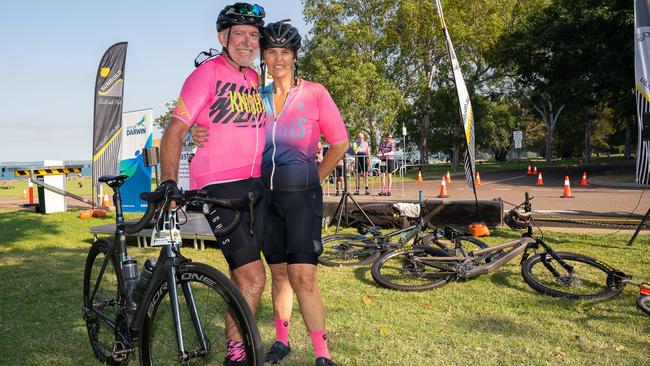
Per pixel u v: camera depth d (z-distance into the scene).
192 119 2.62
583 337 3.78
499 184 21.22
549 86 30.25
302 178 2.97
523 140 72.56
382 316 4.32
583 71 28.00
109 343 3.34
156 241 2.35
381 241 6.31
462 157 53.97
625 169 28.95
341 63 35.41
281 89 3.08
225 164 2.77
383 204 8.73
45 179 13.70
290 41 2.97
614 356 3.42
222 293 2.21
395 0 36.03
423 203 8.47
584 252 6.53
